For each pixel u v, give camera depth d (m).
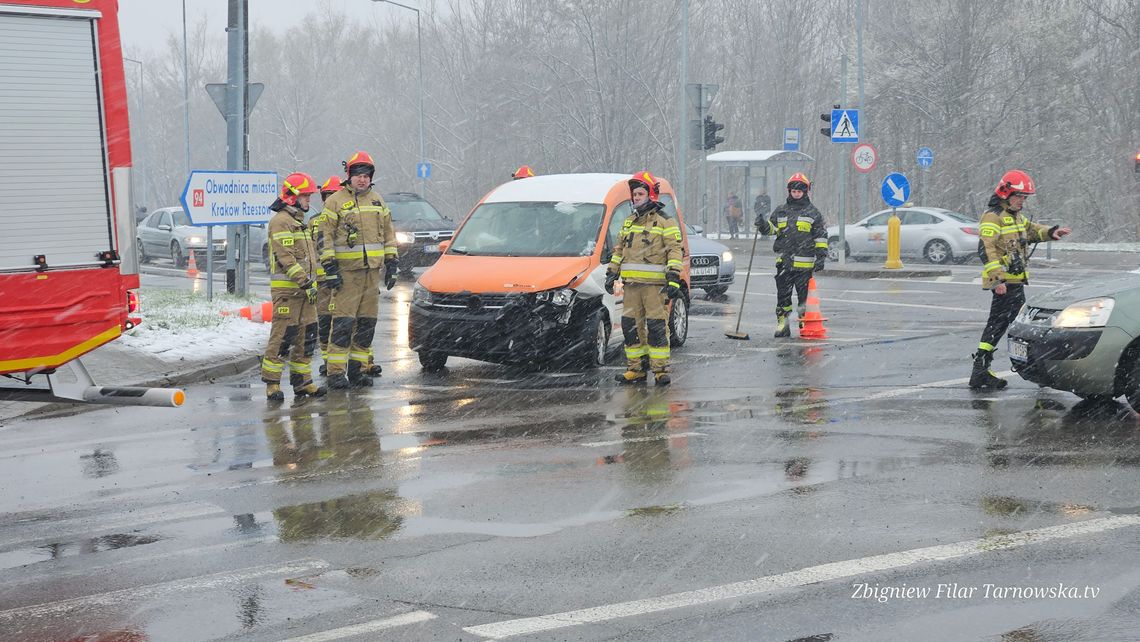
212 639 5.12
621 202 14.13
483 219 13.91
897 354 13.72
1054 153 47.06
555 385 12.05
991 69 47.97
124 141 7.43
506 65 61.38
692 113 59.59
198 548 6.43
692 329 16.81
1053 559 5.94
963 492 7.22
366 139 81.25
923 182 48.06
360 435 9.53
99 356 13.62
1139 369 9.54
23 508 7.40
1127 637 4.95
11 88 7.00
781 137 60.47
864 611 5.29
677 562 5.99
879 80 48.78
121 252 7.43
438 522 6.82
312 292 11.32
